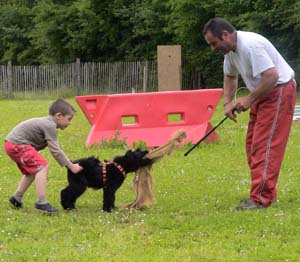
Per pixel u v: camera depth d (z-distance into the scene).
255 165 7.48
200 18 34.12
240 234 6.52
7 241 6.47
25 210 7.77
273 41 30.64
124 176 7.63
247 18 30.39
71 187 7.61
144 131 12.95
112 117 12.90
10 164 11.19
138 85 34.28
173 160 11.20
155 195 8.54
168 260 5.78
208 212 7.47
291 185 8.94
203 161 11.12
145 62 33.97
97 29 40.41
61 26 41.72
